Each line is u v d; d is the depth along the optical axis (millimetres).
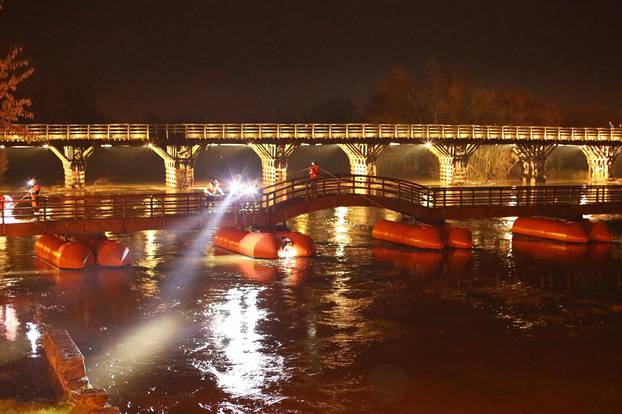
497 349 17625
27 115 19375
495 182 66812
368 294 22938
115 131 55375
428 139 61125
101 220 27641
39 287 23516
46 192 52781
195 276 25266
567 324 19812
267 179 59031
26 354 16938
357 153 60188
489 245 32469
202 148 57344
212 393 14820
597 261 28656
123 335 18547
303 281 24625
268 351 17375
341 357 16984
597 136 68000
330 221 41344
